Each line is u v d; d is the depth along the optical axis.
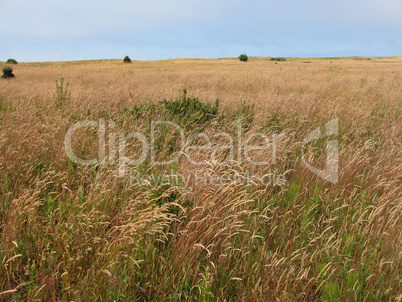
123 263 2.60
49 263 2.49
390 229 3.20
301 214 3.53
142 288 2.44
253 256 3.01
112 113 7.20
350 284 2.76
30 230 2.92
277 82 16.61
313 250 3.10
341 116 7.80
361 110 8.08
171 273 2.56
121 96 9.66
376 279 2.74
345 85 14.70
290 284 2.61
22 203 3.07
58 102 8.15
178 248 2.77
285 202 4.00
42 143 4.80
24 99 8.74
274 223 3.36
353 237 3.17
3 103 8.38
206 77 20.20
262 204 3.75
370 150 5.50
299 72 27.48
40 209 3.42
